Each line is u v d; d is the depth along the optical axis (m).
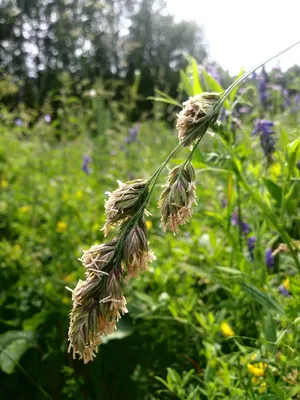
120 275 0.09
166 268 0.28
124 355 0.25
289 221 0.21
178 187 0.09
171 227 0.09
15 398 0.26
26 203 0.48
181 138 0.10
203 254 0.28
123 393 0.25
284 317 0.16
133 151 0.56
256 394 0.16
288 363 0.16
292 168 0.17
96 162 0.60
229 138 0.19
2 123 0.72
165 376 0.24
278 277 0.22
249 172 0.24
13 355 0.26
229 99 0.20
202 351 0.20
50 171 0.60
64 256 0.35
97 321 0.09
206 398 0.20
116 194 0.09
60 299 0.29
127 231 0.09
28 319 0.27
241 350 0.18
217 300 0.26
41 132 0.64
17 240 0.40
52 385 0.26
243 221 0.24
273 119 0.28
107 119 0.67
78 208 0.43
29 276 0.33
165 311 0.25
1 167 0.57
